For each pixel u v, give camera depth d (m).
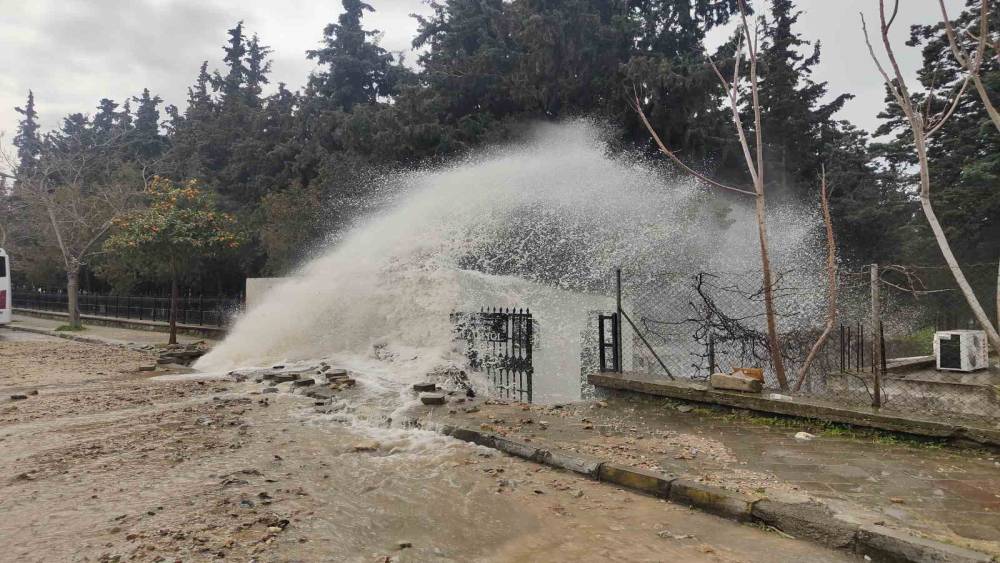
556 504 4.95
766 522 4.45
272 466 5.91
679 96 18.77
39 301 38.31
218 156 36.00
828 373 9.53
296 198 22.28
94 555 3.93
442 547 4.13
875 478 5.15
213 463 6.00
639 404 8.34
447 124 22.30
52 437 7.07
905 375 9.57
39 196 26.81
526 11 19.73
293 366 12.24
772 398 7.23
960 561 3.61
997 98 20.83
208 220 18.00
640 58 18.17
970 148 22.11
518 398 10.97
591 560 3.93
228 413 8.34
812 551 4.06
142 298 26.25
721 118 21.39
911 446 6.08
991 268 12.90
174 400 9.38
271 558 3.88
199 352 15.11
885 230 25.28
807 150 25.62
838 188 25.44
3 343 19.97
